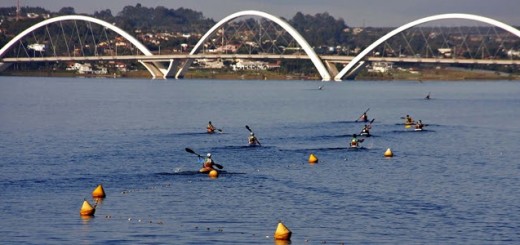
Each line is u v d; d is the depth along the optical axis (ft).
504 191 336.49
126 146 494.18
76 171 383.04
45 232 261.65
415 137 568.41
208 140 535.19
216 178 361.71
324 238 257.55
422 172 388.78
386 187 342.64
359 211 293.64
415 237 259.60
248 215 286.66
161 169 391.45
